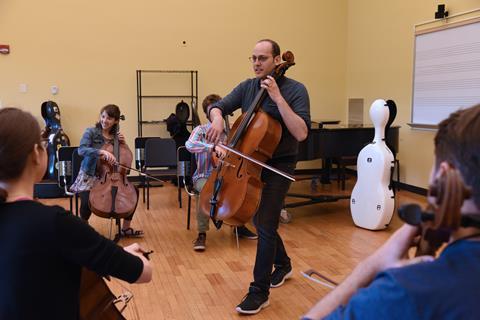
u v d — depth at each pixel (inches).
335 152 202.4
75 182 160.9
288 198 236.1
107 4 267.9
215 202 111.4
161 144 215.9
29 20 258.1
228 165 112.6
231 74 290.5
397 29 261.1
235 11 287.3
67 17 263.1
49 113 248.1
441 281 26.7
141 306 112.7
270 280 119.2
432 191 28.2
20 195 44.8
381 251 34.2
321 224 187.8
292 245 160.2
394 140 218.4
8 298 41.9
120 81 274.7
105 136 162.6
